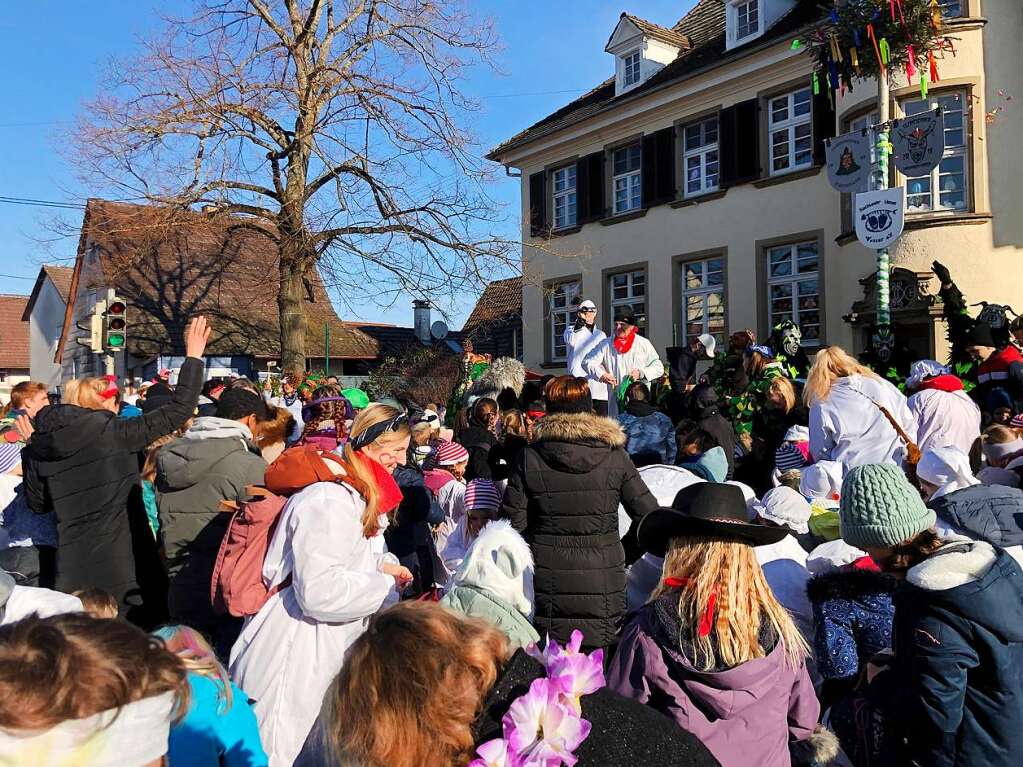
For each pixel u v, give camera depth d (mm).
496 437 6270
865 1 10156
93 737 1248
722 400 8438
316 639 2834
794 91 17375
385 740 1451
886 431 5207
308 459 3018
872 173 10430
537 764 1451
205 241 27125
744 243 18188
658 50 21109
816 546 4055
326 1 19375
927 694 2367
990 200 13914
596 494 3664
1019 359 7422
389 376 23328
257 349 25625
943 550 2492
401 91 18734
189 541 3773
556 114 24141
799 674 2422
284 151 19234
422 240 18844
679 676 2287
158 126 17672
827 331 16531
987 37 13969
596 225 21672
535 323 23344
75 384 4324
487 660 1565
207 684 2029
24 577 4961
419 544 5246
